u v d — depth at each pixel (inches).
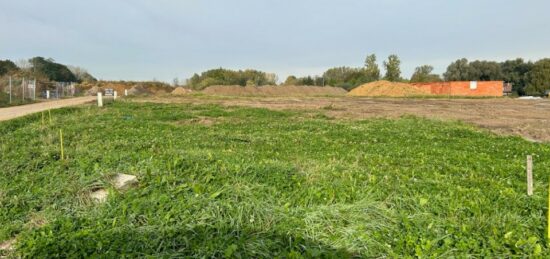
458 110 1040.2
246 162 275.6
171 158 267.4
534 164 309.1
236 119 701.3
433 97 1980.8
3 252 156.9
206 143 403.9
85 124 539.8
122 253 149.0
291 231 167.2
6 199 204.4
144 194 206.5
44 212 193.9
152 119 660.1
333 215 181.0
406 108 1102.4
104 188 217.5
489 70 3161.9
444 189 228.5
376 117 794.8
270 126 576.4
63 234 164.7
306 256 148.0
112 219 179.5
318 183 233.1
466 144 422.0
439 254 148.0
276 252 152.3
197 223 173.6
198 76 3607.3
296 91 2844.5
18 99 1254.3
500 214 185.8
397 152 363.6
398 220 178.1
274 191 216.7
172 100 1396.4
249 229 168.7
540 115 892.6
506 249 150.6
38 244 156.4
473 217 181.5
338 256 147.7
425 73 3708.2
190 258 145.6
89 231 165.6
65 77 3196.4
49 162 265.6
